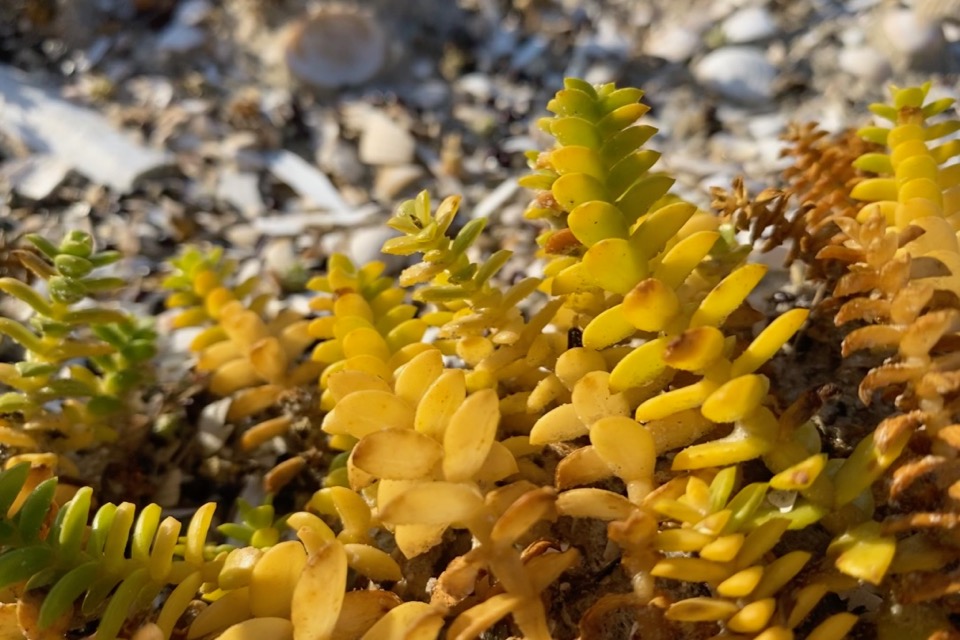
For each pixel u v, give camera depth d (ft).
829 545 0.51
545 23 1.48
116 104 1.31
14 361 0.80
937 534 0.49
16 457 0.61
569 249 0.58
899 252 0.55
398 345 0.63
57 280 0.63
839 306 0.59
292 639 0.50
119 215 1.08
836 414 0.61
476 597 0.53
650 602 0.51
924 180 0.57
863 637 0.52
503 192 1.07
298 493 0.69
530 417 0.61
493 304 0.56
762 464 0.57
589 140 0.54
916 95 0.61
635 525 0.49
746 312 0.61
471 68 1.42
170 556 0.53
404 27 1.46
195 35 1.44
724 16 1.37
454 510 0.49
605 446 0.51
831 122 1.15
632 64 1.36
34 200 1.09
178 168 1.18
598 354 0.56
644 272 0.53
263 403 0.70
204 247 1.05
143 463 0.72
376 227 1.06
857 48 1.24
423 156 1.21
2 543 0.51
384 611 0.52
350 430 0.53
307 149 1.24
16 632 0.52
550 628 0.55
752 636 0.48
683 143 1.18
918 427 0.50
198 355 0.77
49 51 1.41
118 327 0.71
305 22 1.36
